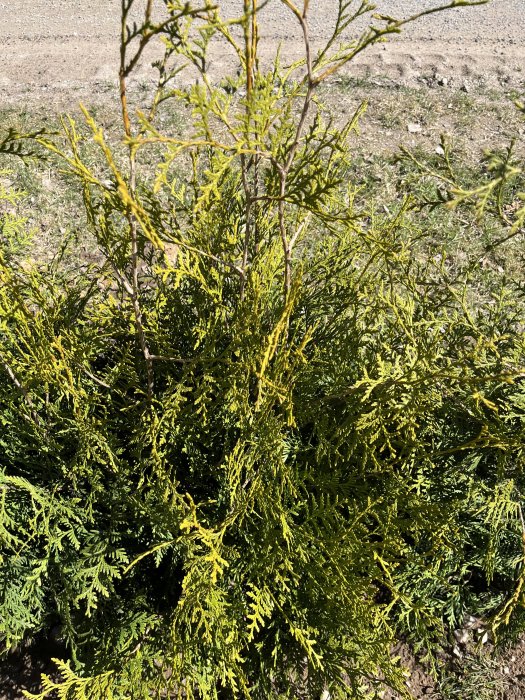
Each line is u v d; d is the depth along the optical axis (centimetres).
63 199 488
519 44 770
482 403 254
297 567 227
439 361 271
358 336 248
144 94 657
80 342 243
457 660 267
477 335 266
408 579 265
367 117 611
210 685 217
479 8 892
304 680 240
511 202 489
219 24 151
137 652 217
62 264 431
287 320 200
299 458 253
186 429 243
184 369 221
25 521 238
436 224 460
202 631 223
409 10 885
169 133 575
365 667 215
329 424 247
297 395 248
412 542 273
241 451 220
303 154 191
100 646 229
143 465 239
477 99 644
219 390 231
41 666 254
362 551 207
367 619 204
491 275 425
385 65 702
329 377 265
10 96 670
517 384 247
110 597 239
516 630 264
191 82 677
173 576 250
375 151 554
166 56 174
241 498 221
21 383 239
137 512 233
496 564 268
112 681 209
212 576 184
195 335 249
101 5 974
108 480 249
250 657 236
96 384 258
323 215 176
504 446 207
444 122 604
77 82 698
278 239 240
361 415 212
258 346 207
